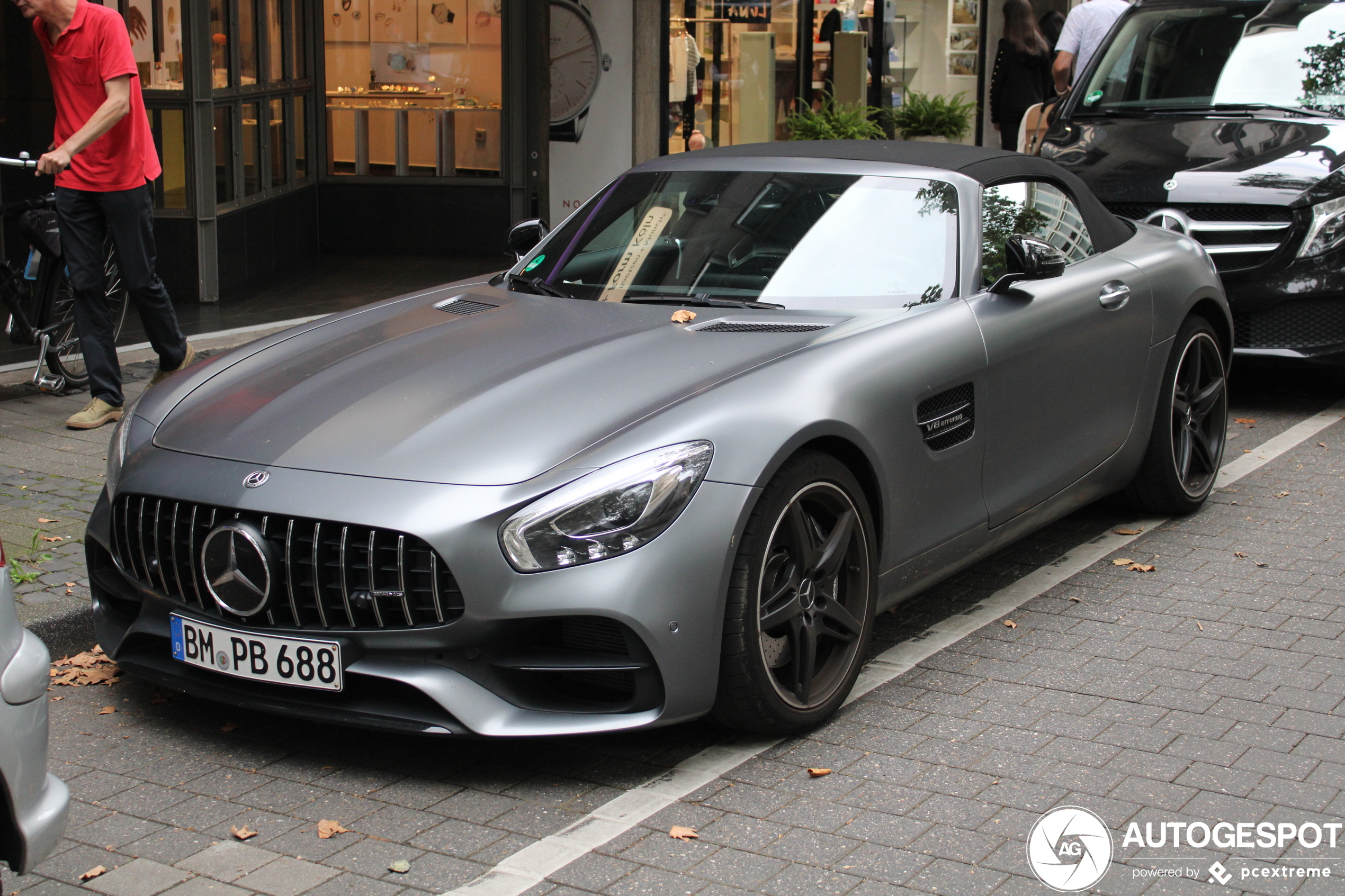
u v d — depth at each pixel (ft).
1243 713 12.63
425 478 11.12
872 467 12.60
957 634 14.64
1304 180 23.56
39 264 23.44
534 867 10.05
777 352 12.75
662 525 10.95
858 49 48.42
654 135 41.37
